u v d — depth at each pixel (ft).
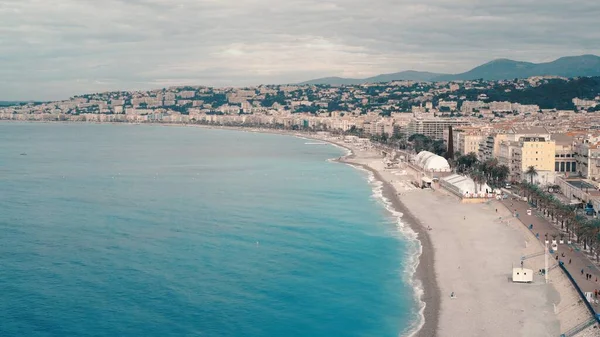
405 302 552.82
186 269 644.69
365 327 501.56
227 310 534.37
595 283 558.97
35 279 608.19
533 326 488.85
